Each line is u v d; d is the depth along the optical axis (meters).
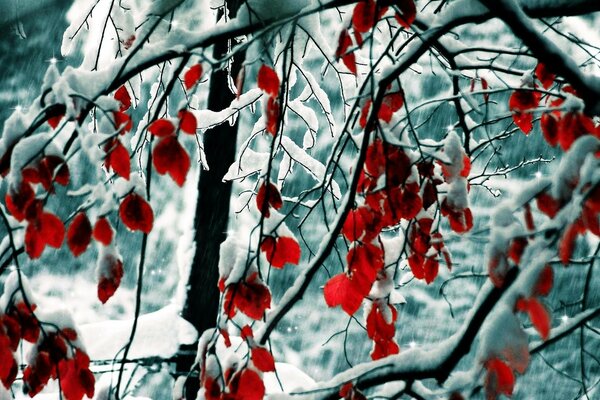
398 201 2.41
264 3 2.38
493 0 2.22
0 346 2.24
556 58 2.22
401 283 2.86
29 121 2.31
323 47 2.64
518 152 6.75
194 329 3.17
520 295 2.10
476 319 2.22
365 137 2.31
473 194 6.87
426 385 5.44
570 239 2.07
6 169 2.29
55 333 2.32
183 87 3.00
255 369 2.29
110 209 2.26
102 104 2.32
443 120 6.20
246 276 2.34
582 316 2.25
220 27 2.38
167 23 2.60
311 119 3.27
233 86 3.06
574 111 2.21
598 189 2.08
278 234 2.42
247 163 3.28
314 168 3.29
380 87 2.29
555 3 2.27
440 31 2.29
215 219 3.24
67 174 2.25
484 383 2.13
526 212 2.17
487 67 2.50
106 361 3.03
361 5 2.29
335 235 2.35
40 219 2.21
